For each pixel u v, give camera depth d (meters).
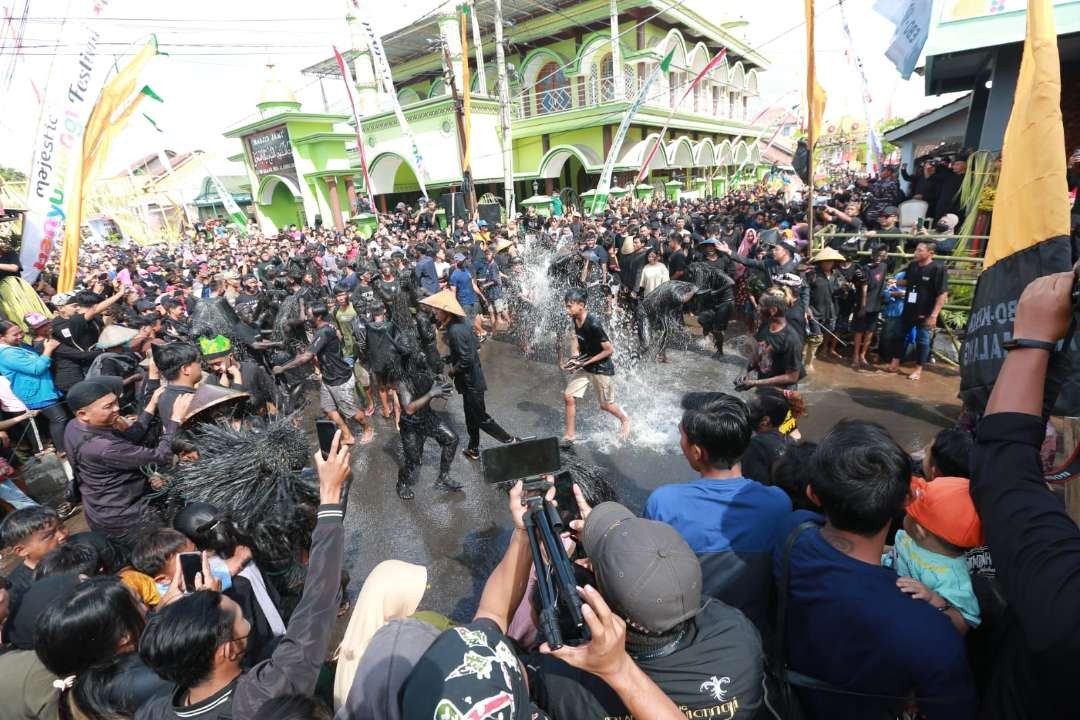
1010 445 1.11
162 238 35.66
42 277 10.13
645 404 6.64
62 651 1.80
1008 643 1.30
